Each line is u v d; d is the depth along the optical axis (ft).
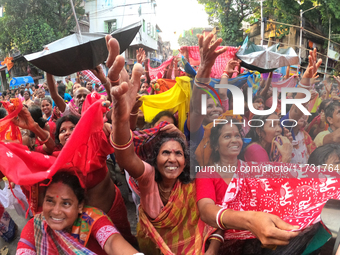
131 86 4.74
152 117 9.16
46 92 25.44
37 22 46.80
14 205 8.56
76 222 5.55
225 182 6.10
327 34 33.40
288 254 6.23
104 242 5.27
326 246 6.81
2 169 4.76
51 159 5.53
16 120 6.23
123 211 7.57
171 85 12.07
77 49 5.99
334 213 7.55
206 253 5.66
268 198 6.05
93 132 5.42
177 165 6.03
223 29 28.09
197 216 6.26
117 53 4.46
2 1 46.29
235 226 4.91
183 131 8.53
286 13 31.58
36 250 5.54
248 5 27.81
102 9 66.80
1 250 7.70
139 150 6.86
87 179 6.46
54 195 5.15
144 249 6.91
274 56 7.84
